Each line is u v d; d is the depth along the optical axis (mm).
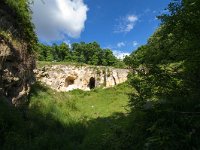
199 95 4453
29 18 15742
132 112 5105
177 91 4812
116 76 43094
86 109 22219
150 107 4699
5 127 9102
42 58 73875
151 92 4969
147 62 5293
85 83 43125
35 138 9367
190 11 4754
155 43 5414
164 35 5211
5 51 11836
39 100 15891
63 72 42031
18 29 14203
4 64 11805
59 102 18375
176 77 4898
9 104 11500
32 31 16156
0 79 11289
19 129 9625
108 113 20359
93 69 43375
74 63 44094
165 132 3996
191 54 4723
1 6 12781
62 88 41781
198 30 4699
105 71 43438
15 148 8133
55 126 12391
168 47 5129
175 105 4469
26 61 15164
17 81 13125
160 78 4961
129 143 4711
